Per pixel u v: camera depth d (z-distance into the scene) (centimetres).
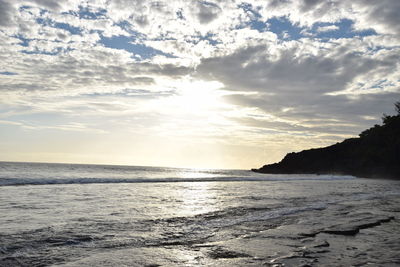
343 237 687
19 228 699
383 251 562
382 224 870
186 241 640
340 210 1169
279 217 976
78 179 2545
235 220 910
